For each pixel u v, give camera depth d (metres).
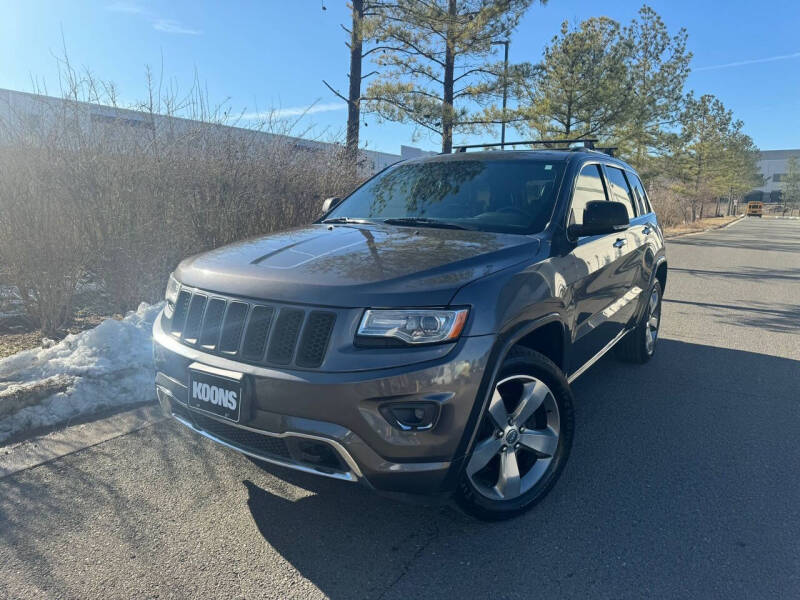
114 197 5.92
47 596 2.34
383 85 14.03
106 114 6.19
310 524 2.87
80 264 5.73
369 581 2.47
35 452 3.50
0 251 5.36
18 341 5.25
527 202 3.66
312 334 2.44
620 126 21.39
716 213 68.25
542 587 2.44
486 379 2.53
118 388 4.21
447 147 15.13
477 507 2.75
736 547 2.72
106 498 3.05
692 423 4.21
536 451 2.97
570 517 2.97
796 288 10.99
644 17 24.75
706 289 10.83
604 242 4.04
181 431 3.83
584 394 4.82
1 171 5.22
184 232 6.53
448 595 2.39
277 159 7.59
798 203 93.69
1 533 2.75
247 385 2.50
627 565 2.58
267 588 2.41
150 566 2.54
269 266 2.75
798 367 5.63
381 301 2.42
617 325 4.55
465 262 2.75
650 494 3.20
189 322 2.84
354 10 13.59
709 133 42.47
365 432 2.36
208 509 2.98
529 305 2.79
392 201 4.12
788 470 3.50
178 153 6.49
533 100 18.42
